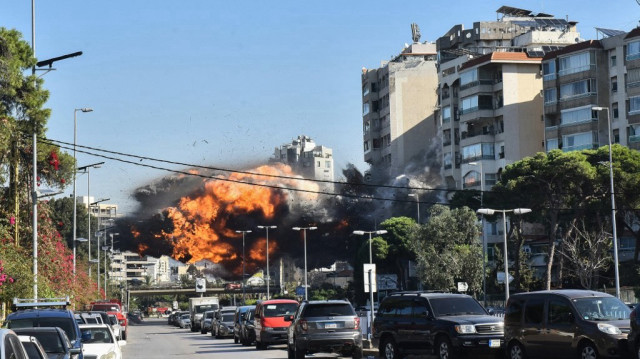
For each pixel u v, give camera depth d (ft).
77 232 437.58
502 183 263.29
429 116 449.48
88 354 71.61
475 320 83.51
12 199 142.92
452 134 387.14
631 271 262.67
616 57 323.16
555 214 253.85
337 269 535.60
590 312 74.54
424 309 87.25
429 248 277.85
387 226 374.02
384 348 91.30
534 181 253.03
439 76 413.80
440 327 84.07
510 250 308.19
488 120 366.84
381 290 363.97
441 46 439.63
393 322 90.27
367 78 471.62
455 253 271.28
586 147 325.21
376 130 468.75
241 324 152.15
